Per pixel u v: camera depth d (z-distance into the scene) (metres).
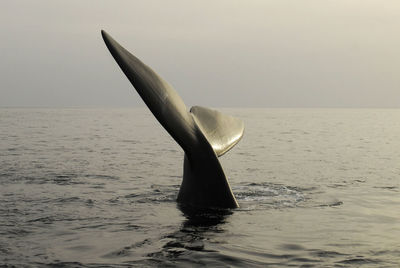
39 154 21.73
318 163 19.73
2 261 6.50
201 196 9.98
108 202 10.59
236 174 16.03
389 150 26.47
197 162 9.68
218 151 9.81
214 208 9.84
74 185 12.98
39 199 10.84
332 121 76.50
